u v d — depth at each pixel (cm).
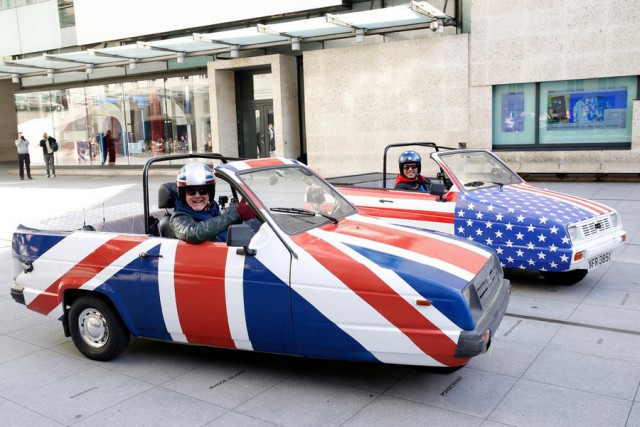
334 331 409
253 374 472
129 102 2347
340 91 1781
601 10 1420
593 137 1507
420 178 796
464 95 1605
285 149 1927
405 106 1688
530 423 379
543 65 1502
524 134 1580
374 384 444
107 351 503
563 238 613
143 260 475
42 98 2606
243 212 466
